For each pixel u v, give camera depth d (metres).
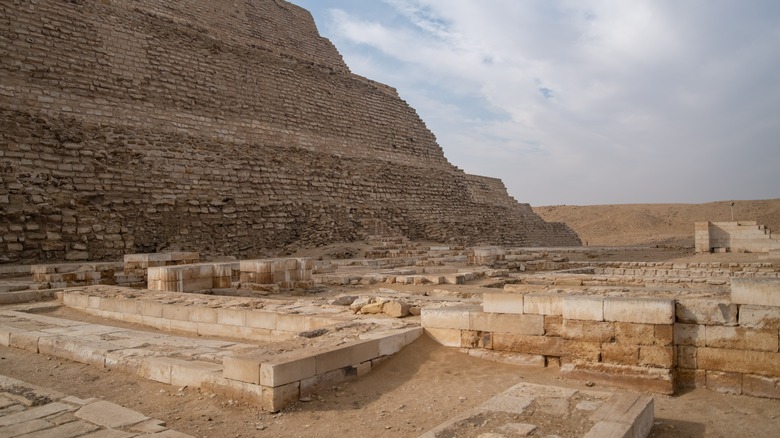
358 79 58.25
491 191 63.50
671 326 8.01
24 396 7.81
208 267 18.33
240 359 7.75
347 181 46.00
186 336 12.59
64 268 19.61
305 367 7.79
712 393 7.88
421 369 9.05
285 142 44.53
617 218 94.06
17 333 11.66
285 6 60.00
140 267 21.03
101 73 34.81
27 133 28.67
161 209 31.61
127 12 39.28
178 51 40.81
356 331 9.78
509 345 9.34
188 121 38.03
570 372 8.57
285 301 13.88
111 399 8.17
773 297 7.65
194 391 8.25
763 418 7.00
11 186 26.06
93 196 29.11
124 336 11.38
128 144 32.91
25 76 30.98
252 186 37.94
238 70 44.91
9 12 31.83
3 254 24.36
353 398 7.83
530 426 5.96
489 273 22.58
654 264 27.47
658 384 7.98
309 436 6.61
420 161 57.78
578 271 24.91
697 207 96.06
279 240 36.75
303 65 52.44
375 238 40.62
